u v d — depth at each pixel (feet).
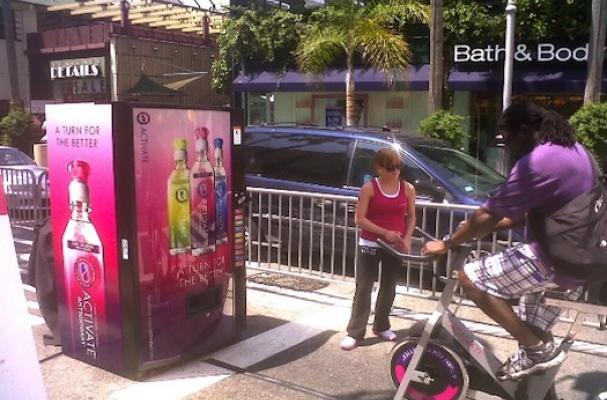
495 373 10.94
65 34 69.05
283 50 50.42
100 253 13.09
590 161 10.12
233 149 14.75
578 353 14.67
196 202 13.87
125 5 66.39
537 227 10.02
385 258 14.98
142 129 12.55
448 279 11.13
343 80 46.52
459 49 42.75
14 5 69.82
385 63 40.55
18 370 7.76
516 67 41.86
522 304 11.24
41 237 14.64
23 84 72.38
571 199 9.71
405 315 17.60
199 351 14.35
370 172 21.63
